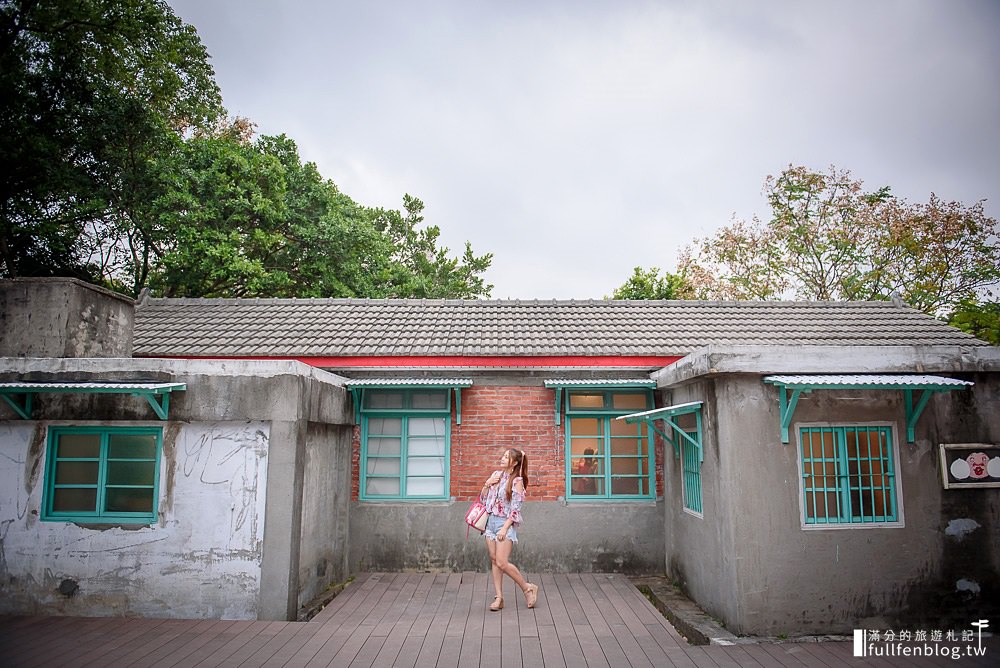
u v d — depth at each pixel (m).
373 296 17.86
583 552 8.26
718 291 22.44
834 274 21.00
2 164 11.93
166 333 9.46
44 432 6.30
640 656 5.12
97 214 13.32
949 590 5.77
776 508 5.77
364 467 8.46
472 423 8.52
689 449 7.18
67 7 12.62
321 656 5.06
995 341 17.52
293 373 6.27
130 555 6.11
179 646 5.25
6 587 6.11
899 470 5.90
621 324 10.09
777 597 5.66
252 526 6.12
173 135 14.34
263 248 15.43
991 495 5.95
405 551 8.22
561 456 8.46
